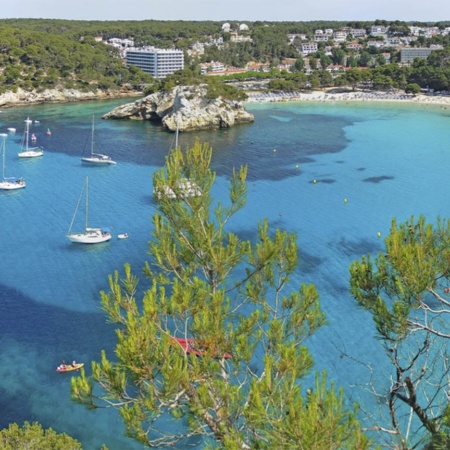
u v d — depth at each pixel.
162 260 23.00
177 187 22.70
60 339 62.69
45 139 168.62
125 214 105.12
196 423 18.55
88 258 85.31
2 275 78.69
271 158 150.00
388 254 19.88
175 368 17.47
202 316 19.89
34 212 105.81
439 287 20.95
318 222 101.38
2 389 54.06
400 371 20.14
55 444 32.91
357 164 143.38
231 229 97.50
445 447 17.19
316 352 59.69
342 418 15.23
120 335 18.92
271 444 15.41
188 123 191.12
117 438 47.78
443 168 139.50
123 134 182.00
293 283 76.00
